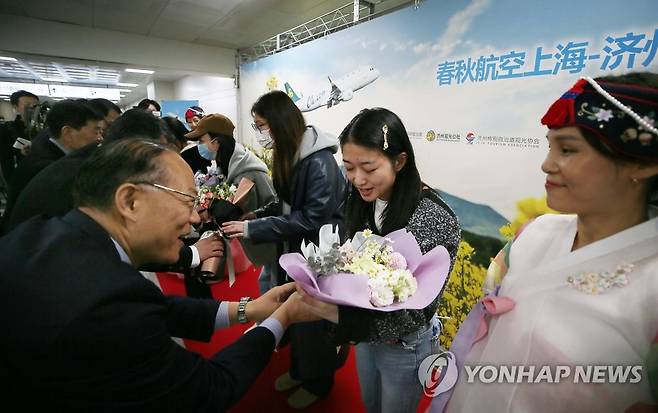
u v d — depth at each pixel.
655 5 1.21
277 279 1.70
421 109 2.14
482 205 1.86
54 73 6.73
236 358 0.75
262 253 1.67
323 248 0.81
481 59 1.78
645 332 0.44
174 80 7.44
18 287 0.54
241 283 2.82
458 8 1.86
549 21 1.50
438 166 2.06
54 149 1.74
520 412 0.53
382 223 0.95
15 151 3.38
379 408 1.14
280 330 0.86
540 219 0.64
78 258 0.58
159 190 0.66
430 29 2.03
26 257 0.57
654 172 0.43
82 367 0.53
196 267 1.65
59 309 0.52
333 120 2.93
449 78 1.95
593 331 0.48
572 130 0.46
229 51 5.23
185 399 0.61
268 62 3.88
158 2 3.50
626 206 0.47
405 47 2.20
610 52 1.33
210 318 0.99
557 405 0.50
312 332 1.47
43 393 0.53
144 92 9.88
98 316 0.53
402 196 0.88
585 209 0.48
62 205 1.13
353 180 0.90
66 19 4.02
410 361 0.94
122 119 1.37
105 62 4.52
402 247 0.81
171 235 0.71
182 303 1.00
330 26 3.69
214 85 5.80
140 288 0.59
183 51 4.90
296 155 1.48
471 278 1.97
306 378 1.53
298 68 3.34
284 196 1.61
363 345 1.06
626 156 0.42
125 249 0.70
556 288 0.52
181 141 3.06
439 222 0.84
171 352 0.61
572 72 1.45
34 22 4.00
